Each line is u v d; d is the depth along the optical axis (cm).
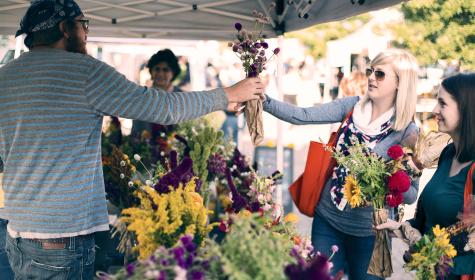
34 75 232
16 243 237
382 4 322
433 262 224
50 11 238
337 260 330
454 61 690
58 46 241
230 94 254
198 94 245
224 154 439
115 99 231
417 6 702
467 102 248
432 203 255
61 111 229
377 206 269
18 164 233
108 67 237
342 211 326
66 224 229
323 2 385
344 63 705
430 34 699
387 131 320
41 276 234
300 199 342
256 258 151
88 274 243
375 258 272
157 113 232
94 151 237
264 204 297
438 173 262
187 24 466
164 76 520
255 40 291
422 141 285
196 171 379
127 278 162
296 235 244
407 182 258
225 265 153
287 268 146
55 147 229
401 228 263
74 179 230
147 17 466
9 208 238
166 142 430
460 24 688
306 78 903
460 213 233
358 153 276
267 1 441
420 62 697
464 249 228
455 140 255
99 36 501
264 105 338
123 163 350
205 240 193
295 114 343
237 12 449
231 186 267
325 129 884
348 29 885
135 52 634
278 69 459
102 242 398
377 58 322
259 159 665
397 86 317
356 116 331
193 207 195
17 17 447
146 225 185
